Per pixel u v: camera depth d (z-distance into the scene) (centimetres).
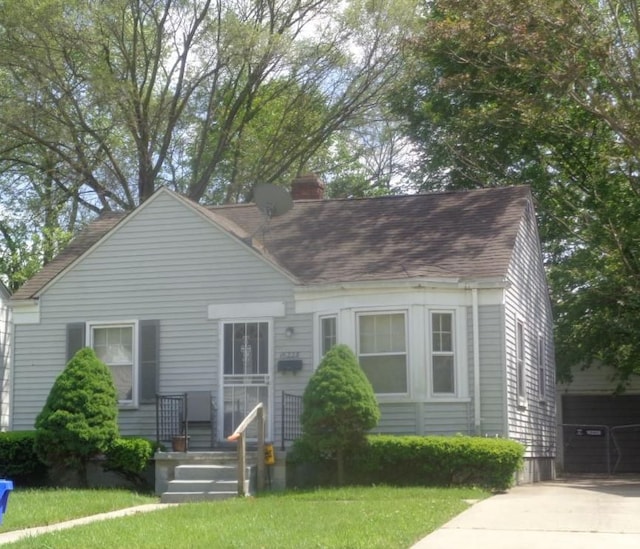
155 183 3500
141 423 2064
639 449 2992
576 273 2780
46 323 2145
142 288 2102
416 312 1875
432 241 2062
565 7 2430
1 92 3006
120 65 3188
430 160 3372
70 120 3109
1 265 3491
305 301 1994
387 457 1733
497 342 1880
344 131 3594
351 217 2248
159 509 1486
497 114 2783
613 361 2834
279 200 2162
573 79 2481
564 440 3027
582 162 3077
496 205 2175
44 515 1420
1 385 2683
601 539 1148
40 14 2802
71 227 3728
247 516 1326
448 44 2802
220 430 2011
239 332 2036
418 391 1861
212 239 2073
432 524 1230
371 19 3228
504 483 1703
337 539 1105
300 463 1786
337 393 1705
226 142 3466
